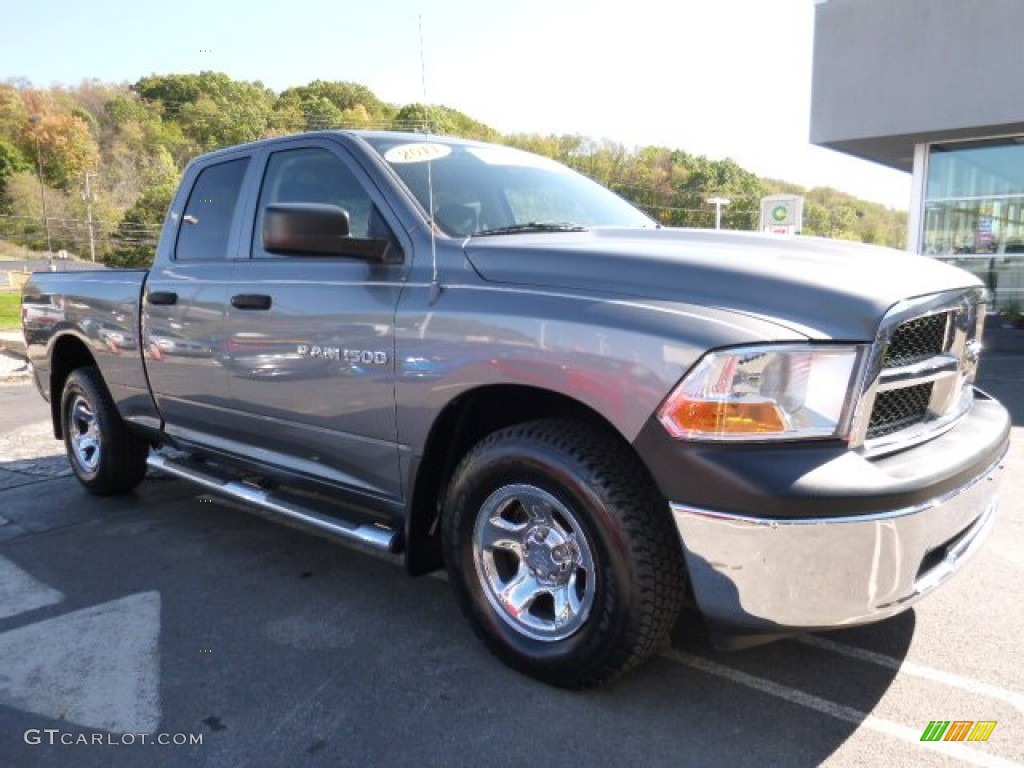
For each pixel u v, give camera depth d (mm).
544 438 2629
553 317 2576
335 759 2406
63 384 5441
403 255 3123
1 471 5969
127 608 3471
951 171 14406
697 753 2402
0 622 3342
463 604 2961
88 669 2941
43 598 3586
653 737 2482
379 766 2373
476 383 2740
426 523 3139
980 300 3002
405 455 3047
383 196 3275
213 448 4121
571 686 2713
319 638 3174
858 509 2201
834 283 2426
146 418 4578
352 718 2613
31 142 98188
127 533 4480
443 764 2377
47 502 5109
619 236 3121
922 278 2678
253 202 3889
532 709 2645
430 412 2898
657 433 2332
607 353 2434
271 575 3840
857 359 2289
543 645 2740
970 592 3496
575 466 2520
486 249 2945
